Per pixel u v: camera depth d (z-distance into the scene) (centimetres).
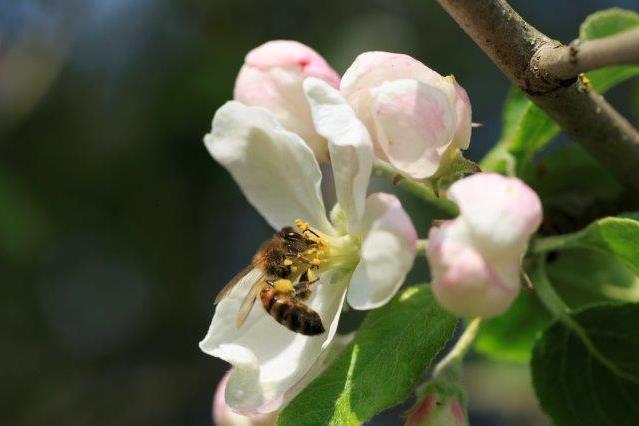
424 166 17
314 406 17
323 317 18
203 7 32
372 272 16
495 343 21
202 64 31
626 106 31
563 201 19
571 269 20
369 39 30
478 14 17
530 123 19
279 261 18
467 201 16
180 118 31
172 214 32
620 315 18
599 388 18
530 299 21
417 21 31
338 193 17
